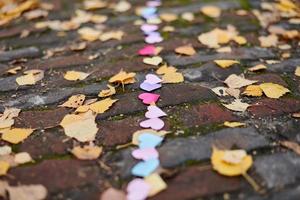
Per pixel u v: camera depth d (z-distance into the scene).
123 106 0.69
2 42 0.89
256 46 0.84
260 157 0.60
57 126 0.67
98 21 0.94
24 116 0.69
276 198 0.55
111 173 0.59
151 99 0.70
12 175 0.59
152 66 0.78
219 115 0.67
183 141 0.63
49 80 0.77
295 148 0.61
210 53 0.82
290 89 0.72
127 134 0.64
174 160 0.60
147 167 0.59
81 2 1.03
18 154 0.62
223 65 0.77
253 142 0.62
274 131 0.64
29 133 0.65
